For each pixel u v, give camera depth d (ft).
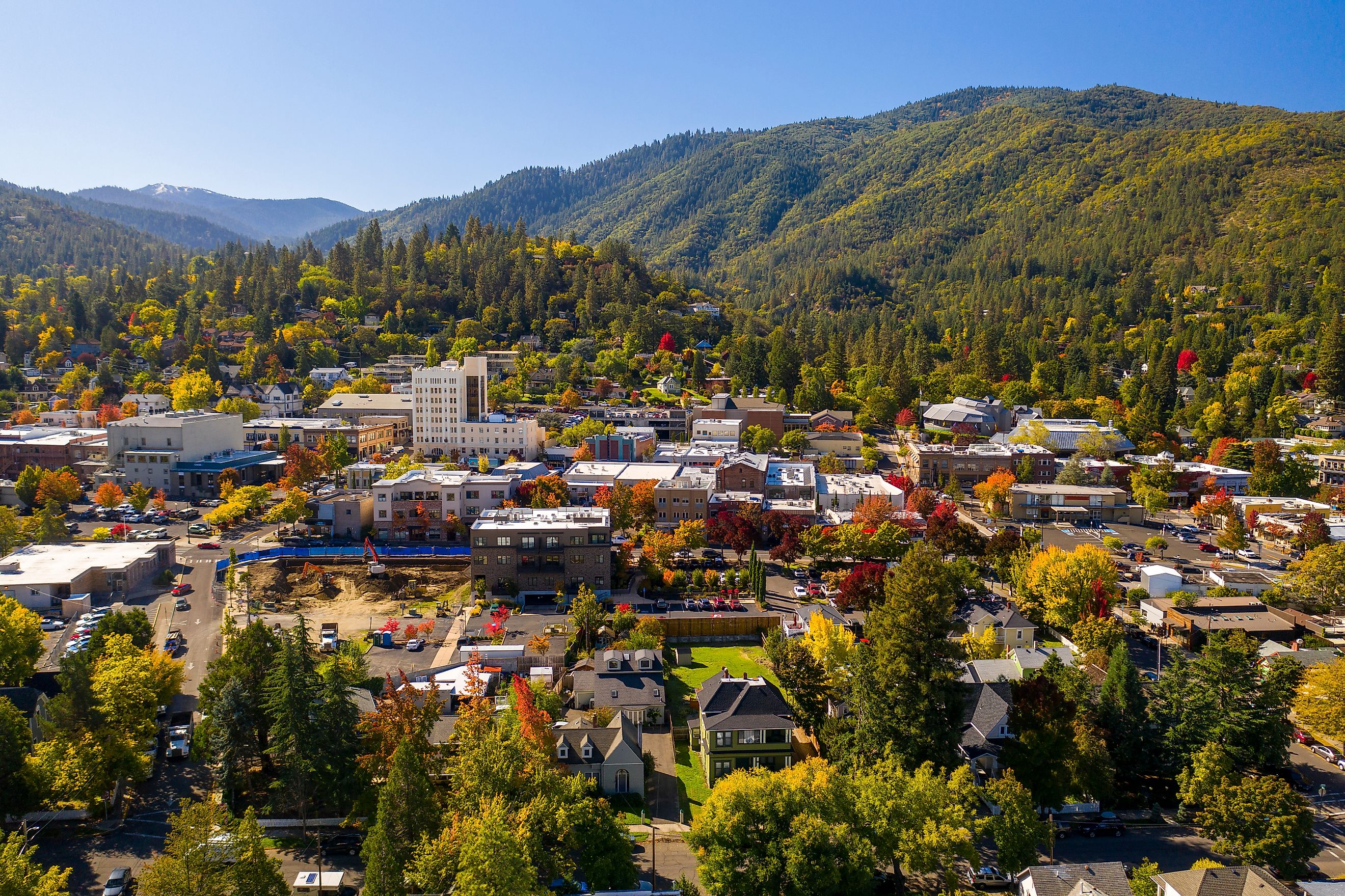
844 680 346.74
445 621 458.09
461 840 230.48
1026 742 296.10
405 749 250.16
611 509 607.78
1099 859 270.05
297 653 280.31
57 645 395.96
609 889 240.73
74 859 255.91
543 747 281.74
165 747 321.93
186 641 418.72
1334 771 323.98
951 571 311.88
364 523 605.73
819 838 237.86
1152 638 442.91
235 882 222.69
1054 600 436.76
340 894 241.96
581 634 424.46
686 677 393.50
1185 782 286.46
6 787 262.06
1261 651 401.90
